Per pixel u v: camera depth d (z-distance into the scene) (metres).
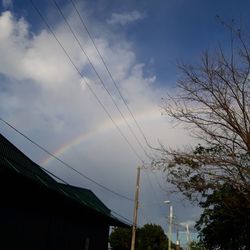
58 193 20.94
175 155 14.51
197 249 36.84
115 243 77.38
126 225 36.28
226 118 14.48
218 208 22.92
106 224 34.94
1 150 20.36
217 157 14.26
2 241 18.42
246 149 14.38
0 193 18.31
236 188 14.56
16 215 19.72
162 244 78.62
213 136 14.59
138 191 38.34
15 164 19.92
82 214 28.84
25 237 20.53
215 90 14.76
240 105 14.56
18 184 18.42
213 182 14.37
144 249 77.00
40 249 22.22
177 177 14.58
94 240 31.69
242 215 16.84
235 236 24.84
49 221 23.33
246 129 14.30
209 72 14.91
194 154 14.56
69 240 26.58
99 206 34.62
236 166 14.18
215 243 26.80
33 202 21.31
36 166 23.94
